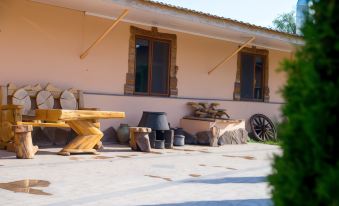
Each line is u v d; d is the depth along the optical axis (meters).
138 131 9.56
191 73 12.82
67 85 10.19
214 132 11.85
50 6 9.85
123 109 11.16
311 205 1.83
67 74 10.19
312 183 1.85
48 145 9.51
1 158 7.50
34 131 9.33
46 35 9.82
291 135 1.94
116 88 11.06
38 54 9.71
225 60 13.11
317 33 1.89
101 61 10.77
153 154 9.26
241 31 11.73
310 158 1.84
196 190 5.65
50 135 9.57
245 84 14.45
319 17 1.94
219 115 12.89
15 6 9.34
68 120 8.20
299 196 1.88
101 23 10.73
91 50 10.57
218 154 9.98
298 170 1.88
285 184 1.94
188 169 7.45
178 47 12.45
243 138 12.98
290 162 1.93
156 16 10.41
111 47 10.94
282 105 2.04
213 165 8.10
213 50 13.35
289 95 1.99
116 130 10.95
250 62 14.57
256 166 8.22
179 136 11.37
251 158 9.52
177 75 12.46
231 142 12.59
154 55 11.96
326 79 1.85
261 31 12.21
